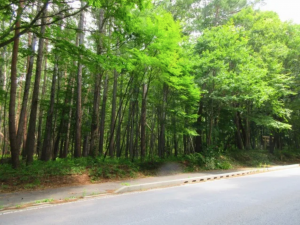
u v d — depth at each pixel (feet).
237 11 73.15
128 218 15.55
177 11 55.42
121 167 37.29
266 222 14.44
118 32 29.84
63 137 58.39
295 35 70.85
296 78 69.10
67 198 21.93
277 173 44.50
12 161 29.99
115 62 28.17
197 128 54.80
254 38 65.62
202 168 47.42
